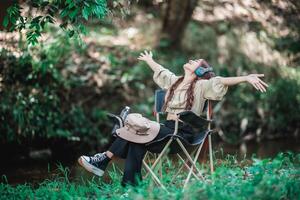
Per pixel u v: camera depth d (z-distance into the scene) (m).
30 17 6.48
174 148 5.57
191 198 4.77
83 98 10.83
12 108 9.64
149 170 5.36
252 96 12.81
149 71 12.08
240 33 13.83
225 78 5.46
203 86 5.57
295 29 12.47
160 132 5.41
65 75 10.70
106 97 11.19
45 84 10.13
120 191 5.74
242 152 10.73
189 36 13.76
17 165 9.26
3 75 9.62
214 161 7.41
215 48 13.70
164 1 13.88
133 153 5.41
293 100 13.22
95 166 5.52
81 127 10.51
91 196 5.84
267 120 12.75
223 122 12.20
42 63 9.59
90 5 5.86
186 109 5.59
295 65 13.81
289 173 6.13
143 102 11.52
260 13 12.41
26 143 9.91
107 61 11.74
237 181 5.63
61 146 10.27
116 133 5.45
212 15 14.16
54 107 10.20
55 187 6.21
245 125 12.41
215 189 5.11
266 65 13.57
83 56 11.50
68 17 6.30
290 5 11.27
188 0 13.20
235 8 13.17
